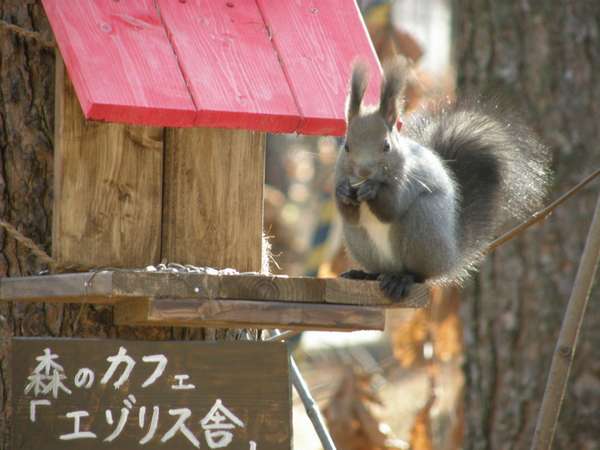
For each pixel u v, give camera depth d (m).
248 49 9.46
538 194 11.73
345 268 16.92
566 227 14.38
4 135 9.57
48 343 8.91
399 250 10.14
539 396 14.37
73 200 9.35
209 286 8.48
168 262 9.66
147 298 8.37
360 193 9.70
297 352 21.45
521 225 10.56
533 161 11.75
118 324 9.30
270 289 8.73
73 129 9.36
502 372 14.66
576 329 9.69
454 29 15.53
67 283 8.47
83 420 8.80
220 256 9.80
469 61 15.11
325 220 23.17
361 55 9.98
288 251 26.00
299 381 10.63
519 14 14.80
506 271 14.63
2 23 9.38
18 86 9.60
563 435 14.09
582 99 14.57
